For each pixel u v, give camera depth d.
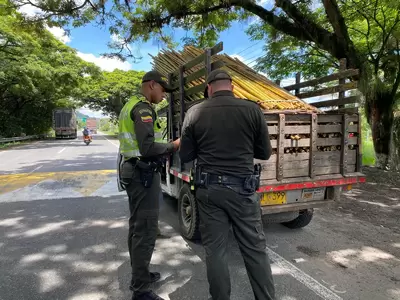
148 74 2.77
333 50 7.75
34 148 19.38
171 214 5.20
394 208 5.45
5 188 7.22
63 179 8.37
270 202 3.38
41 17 8.28
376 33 9.12
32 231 4.34
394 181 7.50
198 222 3.73
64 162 12.09
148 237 2.67
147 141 2.49
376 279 3.02
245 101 2.42
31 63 21.77
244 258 2.37
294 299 2.68
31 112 35.72
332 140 3.62
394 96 8.83
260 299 2.33
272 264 3.34
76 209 5.43
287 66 10.75
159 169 2.75
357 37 9.72
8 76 23.55
